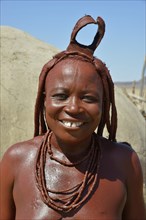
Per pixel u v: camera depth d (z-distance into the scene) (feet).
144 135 25.59
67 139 6.45
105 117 7.13
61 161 6.73
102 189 6.64
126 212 7.18
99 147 6.91
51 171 6.72
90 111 6.40
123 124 24.13
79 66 6.47
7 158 7.00
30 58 24.50
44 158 6.83
